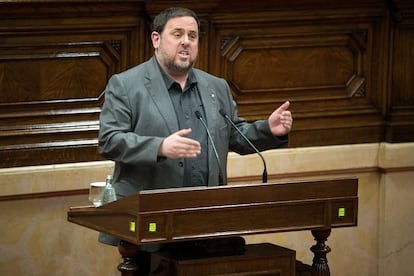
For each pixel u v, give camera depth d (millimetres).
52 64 11961
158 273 8805
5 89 11766
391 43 13914
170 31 9422
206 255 8898
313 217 9055
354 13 13578
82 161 12148
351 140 13766
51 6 11719
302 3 13227
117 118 9375
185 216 8453
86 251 12359
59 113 12008
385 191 13969
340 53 13688
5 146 11773
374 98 13930
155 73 9578
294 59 13398
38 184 11906
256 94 13219
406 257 14195
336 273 13945
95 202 9672
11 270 12000
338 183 9117
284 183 8883
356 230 13992
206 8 12609
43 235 12117
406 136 13945
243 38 13031
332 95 13656
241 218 8711
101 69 12242
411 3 13750
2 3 11414
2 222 11906
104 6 12000
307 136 13508
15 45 11703
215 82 9953
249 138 9781
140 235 8273
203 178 9523
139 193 8250
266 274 8969
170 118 9453
